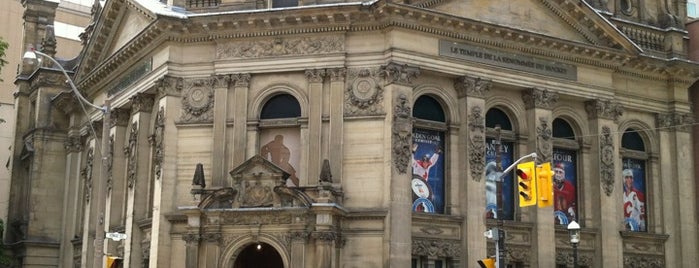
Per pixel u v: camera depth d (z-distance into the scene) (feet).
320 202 119.75
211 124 132.87
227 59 133.59
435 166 131.13
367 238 123.13
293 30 131.34
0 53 155.63
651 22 162.71
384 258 121.39
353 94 127.85
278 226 121.49
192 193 124.67
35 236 179.52
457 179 130.41
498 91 137.49
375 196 123.95
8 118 242.58
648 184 152.46
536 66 138.92
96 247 101.96
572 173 144.25
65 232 177.58
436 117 132.77
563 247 138.41
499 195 106.01
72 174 179.52
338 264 122.31
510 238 133.18
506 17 137.69
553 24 142.20
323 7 127.24
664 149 153.99
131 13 153.79
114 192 152.15
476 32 132.87
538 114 137.80
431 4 130.41
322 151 127.34
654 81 154.92
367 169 125.18
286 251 120.57
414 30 128.47
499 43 135.13
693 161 156.35
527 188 98.68
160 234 129.18
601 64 145.07
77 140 179.93
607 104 145.28
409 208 122.83
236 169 125.70
